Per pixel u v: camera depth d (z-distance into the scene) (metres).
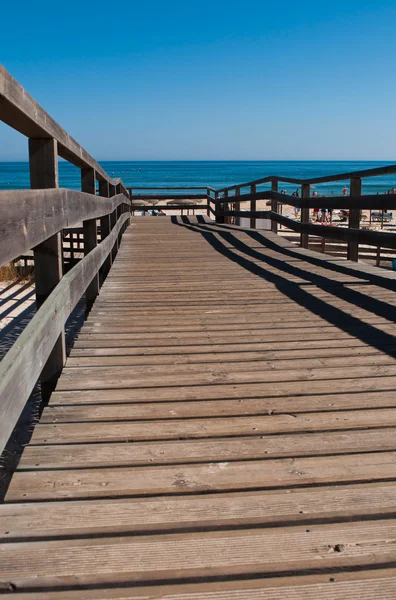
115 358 3.02
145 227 12.14
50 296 2.39
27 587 1.31
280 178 8.47
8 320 6.25
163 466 1.87
